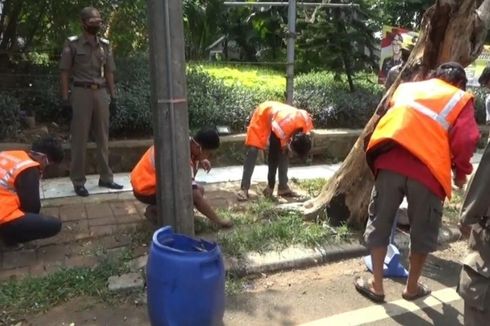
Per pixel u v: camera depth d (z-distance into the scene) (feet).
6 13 24.49
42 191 17.63
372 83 29.32
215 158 21.62
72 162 17.12
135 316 10.74
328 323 10.68
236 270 12.52
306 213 15.40
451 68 11.09
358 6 26.94
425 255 11.12
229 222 14.82
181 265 8.81
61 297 11.27
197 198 14.08
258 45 44.37
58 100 21.77
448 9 13.00
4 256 13.12
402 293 11.82
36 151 13.46
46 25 25.38
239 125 23.38
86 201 16.80
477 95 28.12
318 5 24.67
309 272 12.98
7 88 22.31
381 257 11.32
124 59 25.21
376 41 29.17
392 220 11.16
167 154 11.51
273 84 28.63
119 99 21.03
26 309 10.82
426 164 10.28
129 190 17.95
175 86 11.21
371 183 14.38
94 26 16.69
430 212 10.73
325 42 27.76
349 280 12.56
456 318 10.99
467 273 7.56
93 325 10.40
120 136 21.38
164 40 10.96
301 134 15.87
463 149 10.23
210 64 36.29
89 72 16.79
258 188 18.81
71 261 12.89
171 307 8.95
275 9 30.07
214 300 9.14
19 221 12.92
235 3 23.11
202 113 22.57
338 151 23.50
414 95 10.78
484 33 13.65
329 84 28.48
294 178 20.16
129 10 24.38
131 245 13.66
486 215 7.22
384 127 10.76
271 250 13.46
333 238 14.29
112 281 11.73
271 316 10.91
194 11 27.76
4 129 19.38
